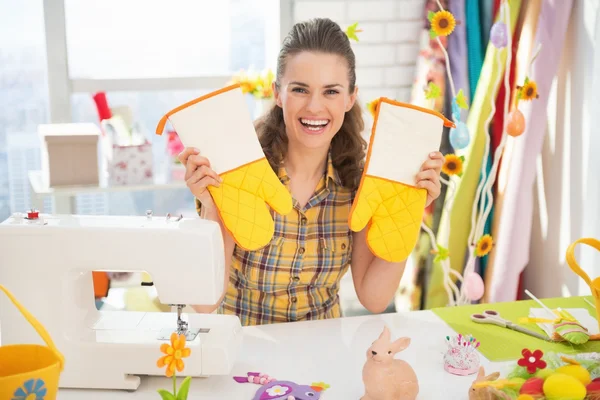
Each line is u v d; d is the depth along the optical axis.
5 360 1.05
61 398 1.24
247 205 1.48
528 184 2.61
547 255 2.72
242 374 1.32
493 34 2.38
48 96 2.97
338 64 1.54
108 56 3.07
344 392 1.25
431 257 2.78
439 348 1.44
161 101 3.15
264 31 3.17
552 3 2.49
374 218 1.55
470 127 2.68
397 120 1.50
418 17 2.89
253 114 3.19
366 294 1.72
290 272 1.70
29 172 3.03
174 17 3.10
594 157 2.37
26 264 1.25
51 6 2.88
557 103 2.61
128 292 2.72
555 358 1.21
